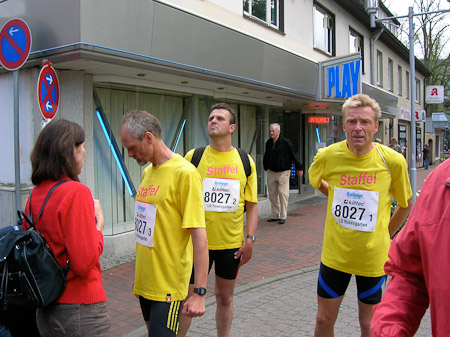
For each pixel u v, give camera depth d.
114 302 4.49
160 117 7.30
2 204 5.66
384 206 2.85
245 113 9.69
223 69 7.23
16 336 2.42
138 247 2.53
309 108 13.04
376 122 2.81
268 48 8.38
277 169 8.67
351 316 4.16
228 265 3.29
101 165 6.21
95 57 5.05
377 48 19.14
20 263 1.94
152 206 2.44
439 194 1.46
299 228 8.32
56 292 2.02
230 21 8.38
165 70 6.03
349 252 2.82
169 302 2.40
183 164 2.47
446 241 1.37
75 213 2.05
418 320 1.55
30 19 5.32
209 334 3.79
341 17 14.41
